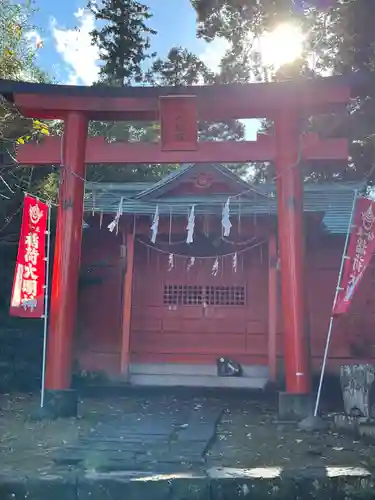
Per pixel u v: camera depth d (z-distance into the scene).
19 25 14.36
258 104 9.52
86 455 6.37
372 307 13.76
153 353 13.96
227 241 13.35
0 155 13.11
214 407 10.24
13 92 9.39
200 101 9.51
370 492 5.40
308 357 8.88
